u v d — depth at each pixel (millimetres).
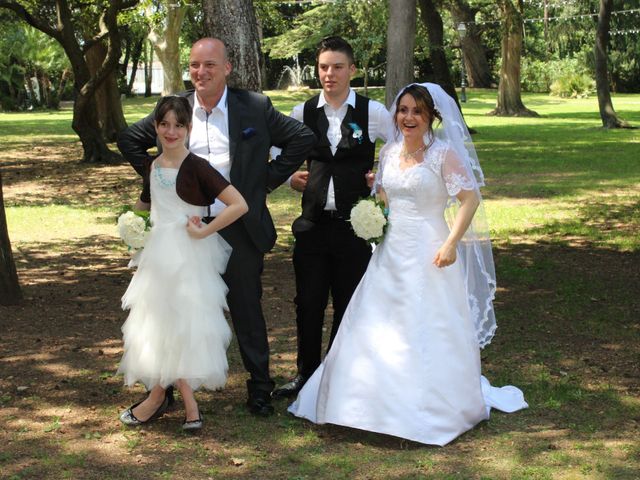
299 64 67875
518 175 18484
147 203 5258
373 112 5668
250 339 5355
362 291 5211
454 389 4953
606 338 7102
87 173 20250
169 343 4816
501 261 10344
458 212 5074
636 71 61906
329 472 4496
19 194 16516
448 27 56094
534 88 64812
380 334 4992
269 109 5383
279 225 12859
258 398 5312
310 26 50875
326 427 5137
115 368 6328
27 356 6625
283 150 5430
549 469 4504
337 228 5656
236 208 4941
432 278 5066
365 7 40000
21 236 12242
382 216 5078
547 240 11625
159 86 87625
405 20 15234
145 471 4516
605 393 5727
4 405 5547
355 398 4895
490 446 4832
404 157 5215
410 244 5102
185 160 4949
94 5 24297
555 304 8266
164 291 4836
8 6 21484
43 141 29344
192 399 5035
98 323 7621
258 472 4504
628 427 5109
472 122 35969
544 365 6379
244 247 5238
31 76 52688
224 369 4953
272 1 32906
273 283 9305
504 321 7652
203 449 4805
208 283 4914
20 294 8375
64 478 4430
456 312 5094
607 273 9656
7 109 51438
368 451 4773
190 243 4914
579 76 56875
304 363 5812
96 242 11781
